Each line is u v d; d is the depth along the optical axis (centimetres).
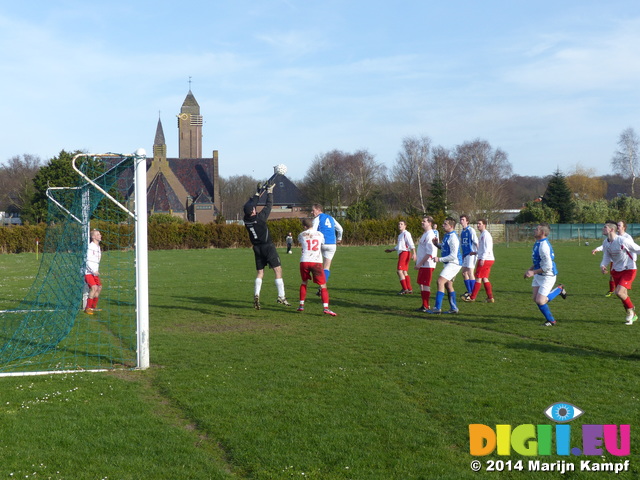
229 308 1362
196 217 8675
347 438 527
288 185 9194
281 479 448
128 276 2144
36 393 664
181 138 12344
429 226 1289
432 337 989
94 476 454
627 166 7675
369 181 7838
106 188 979
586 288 1722
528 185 12181
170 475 456
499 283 1888
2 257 3803
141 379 734
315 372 754
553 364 788
